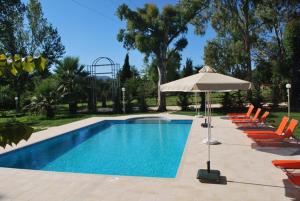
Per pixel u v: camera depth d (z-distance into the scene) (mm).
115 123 20141
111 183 6777
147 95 31172
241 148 9930
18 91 31375
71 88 23938
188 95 27078
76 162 10875
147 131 17125
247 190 6184
